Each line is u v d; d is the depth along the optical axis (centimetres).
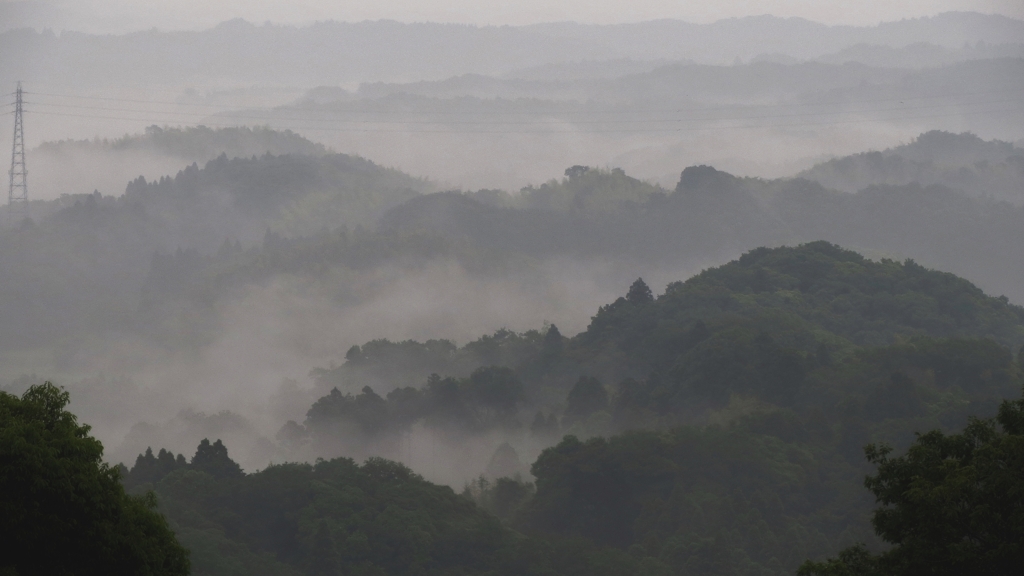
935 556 9450
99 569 9781
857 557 10644
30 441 9606
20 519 9306
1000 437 9981
